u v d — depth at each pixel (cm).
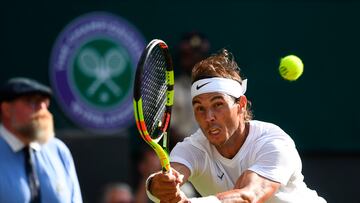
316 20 3100
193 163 1600
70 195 1686
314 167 3123
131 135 2869
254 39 3030
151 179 1443
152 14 2906
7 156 1628
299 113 3088
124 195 2620
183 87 2795
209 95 1512
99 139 2795
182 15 2948
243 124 1570
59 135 2752
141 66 1415
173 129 2756
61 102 2778
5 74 2780
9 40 2786
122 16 2867
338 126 3131
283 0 3061
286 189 1579
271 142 1554
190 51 2820
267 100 3053
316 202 1620
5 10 2783
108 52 2830
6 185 1611
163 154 1430
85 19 2817
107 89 2822
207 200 1416
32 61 2795
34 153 1659
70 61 2795
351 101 3139
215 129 1519
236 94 1529
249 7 3027
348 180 3147
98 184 2786
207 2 2972
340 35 3131
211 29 2984
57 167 1678
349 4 3139
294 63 1639
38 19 2802
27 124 1636
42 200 1639
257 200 1469
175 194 1420
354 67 3145
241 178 1512
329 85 3123
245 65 3025
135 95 1412
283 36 3066
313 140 3108
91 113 2798
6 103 1639
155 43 1455
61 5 2812
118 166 2809
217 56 1563
